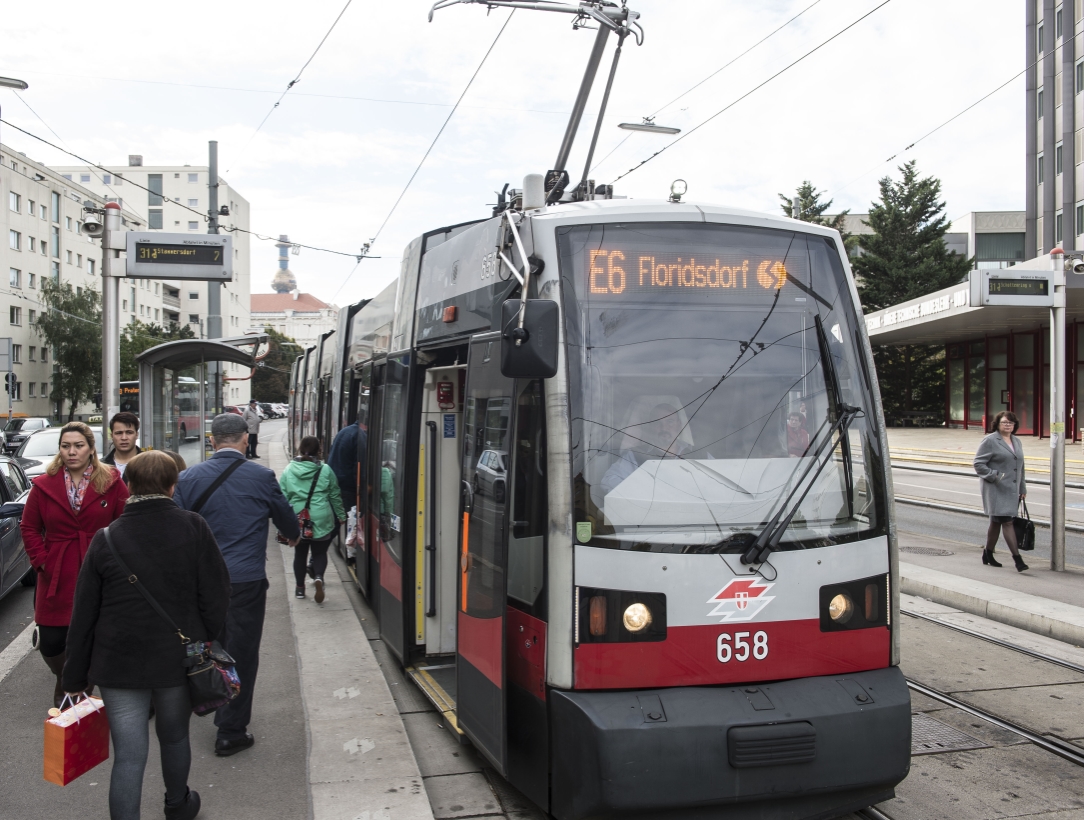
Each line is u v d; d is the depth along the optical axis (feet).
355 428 31.73
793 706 12.41
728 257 14.11
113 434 21.01
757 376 13.74
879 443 14.16
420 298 20.45
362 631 24.68
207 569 12.57
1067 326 100.22
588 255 13.56
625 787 11.74
